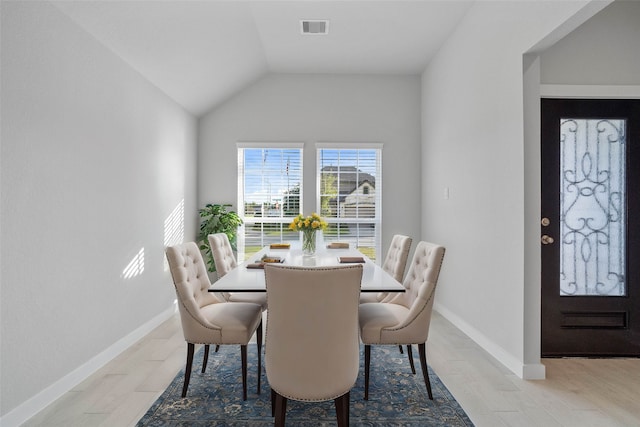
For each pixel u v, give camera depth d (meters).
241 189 4.77
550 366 2.56
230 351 2.86
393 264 2.99
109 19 2.46
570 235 2.70
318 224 2.82
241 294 2.93
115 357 2.74
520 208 2.44
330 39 3.83
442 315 3.91
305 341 1.55
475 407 2.02
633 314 2.69
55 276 2.16
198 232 4.69
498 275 2.73
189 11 2.79
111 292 2.74
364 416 1.93
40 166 2.05
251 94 4.73
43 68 2.06
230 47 3.59
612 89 2.67
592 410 1.99
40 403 2.02
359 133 4.77
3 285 1.82
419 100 4.78
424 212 4.64
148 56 3.04
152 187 3.45
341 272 1.52
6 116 1.83
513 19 2.51
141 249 3.23
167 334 3.26
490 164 2.86
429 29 3.61
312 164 4.76
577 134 2.70
